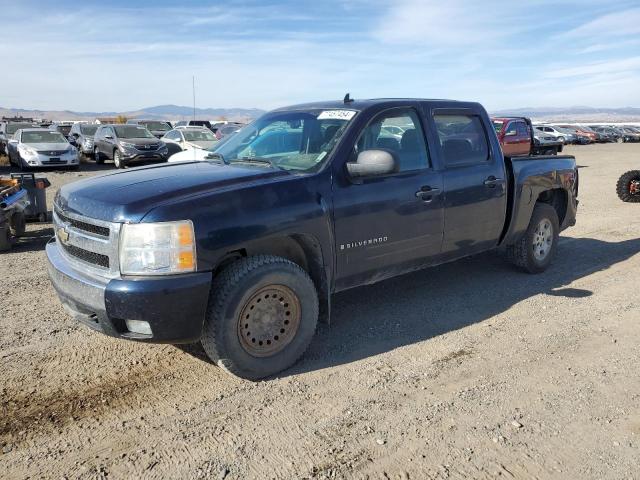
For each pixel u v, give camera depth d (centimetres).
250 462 279
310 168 400
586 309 501
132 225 321
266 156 445
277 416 321
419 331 448
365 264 423
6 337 435
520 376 371
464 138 508
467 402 337
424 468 274
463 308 502
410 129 462
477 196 500
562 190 628
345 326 459
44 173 1955
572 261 671
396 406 332
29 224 937
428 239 464
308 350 412
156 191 344
